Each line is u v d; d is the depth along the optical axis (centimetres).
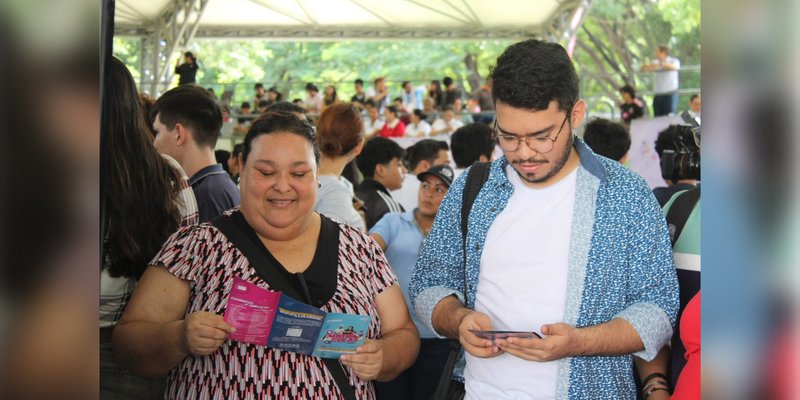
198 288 251
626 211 239
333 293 257
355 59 2181
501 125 232
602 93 2067
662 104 1195
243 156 258
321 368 249
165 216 291
